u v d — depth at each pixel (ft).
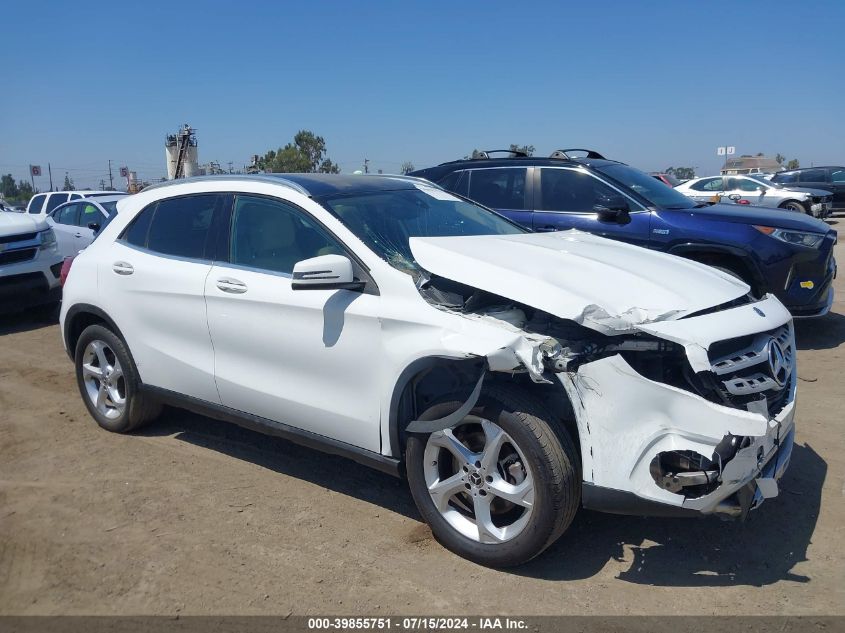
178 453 15.74
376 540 11.94
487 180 26.09
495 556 10.77
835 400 17.88
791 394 11.35
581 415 10.01
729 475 9.36
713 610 9.89
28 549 11.82
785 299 22.12
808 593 10.21
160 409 16.83
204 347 14.21
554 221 24.40
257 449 15.93
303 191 13.46
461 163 27.12
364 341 11.71
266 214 13.75
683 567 10.97
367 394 11.80
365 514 12.86
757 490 9.86
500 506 11.09
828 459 14.51
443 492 11.25
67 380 21.47
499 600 10.23
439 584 10.64
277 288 12.90
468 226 14.52
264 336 13.06
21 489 14.05
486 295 11.38
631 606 10.02
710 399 9.80
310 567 11.17
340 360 12.03
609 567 11.00
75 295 16.58
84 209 39.34
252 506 13.21
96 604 10.34
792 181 82.12
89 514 12.99
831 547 11.37
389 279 11.69
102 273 16.05
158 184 16.37
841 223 73.20
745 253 21.94
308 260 11.55
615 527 12.16
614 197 23.26
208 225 14.57
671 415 9.61
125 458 15.48
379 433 11.82
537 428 10.05
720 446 9.32
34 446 16.25
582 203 24.29
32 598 10.51
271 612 10.08
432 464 11.38
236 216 14.19
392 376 11.37
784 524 12.12
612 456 9.87
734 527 12.08
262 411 13.51
